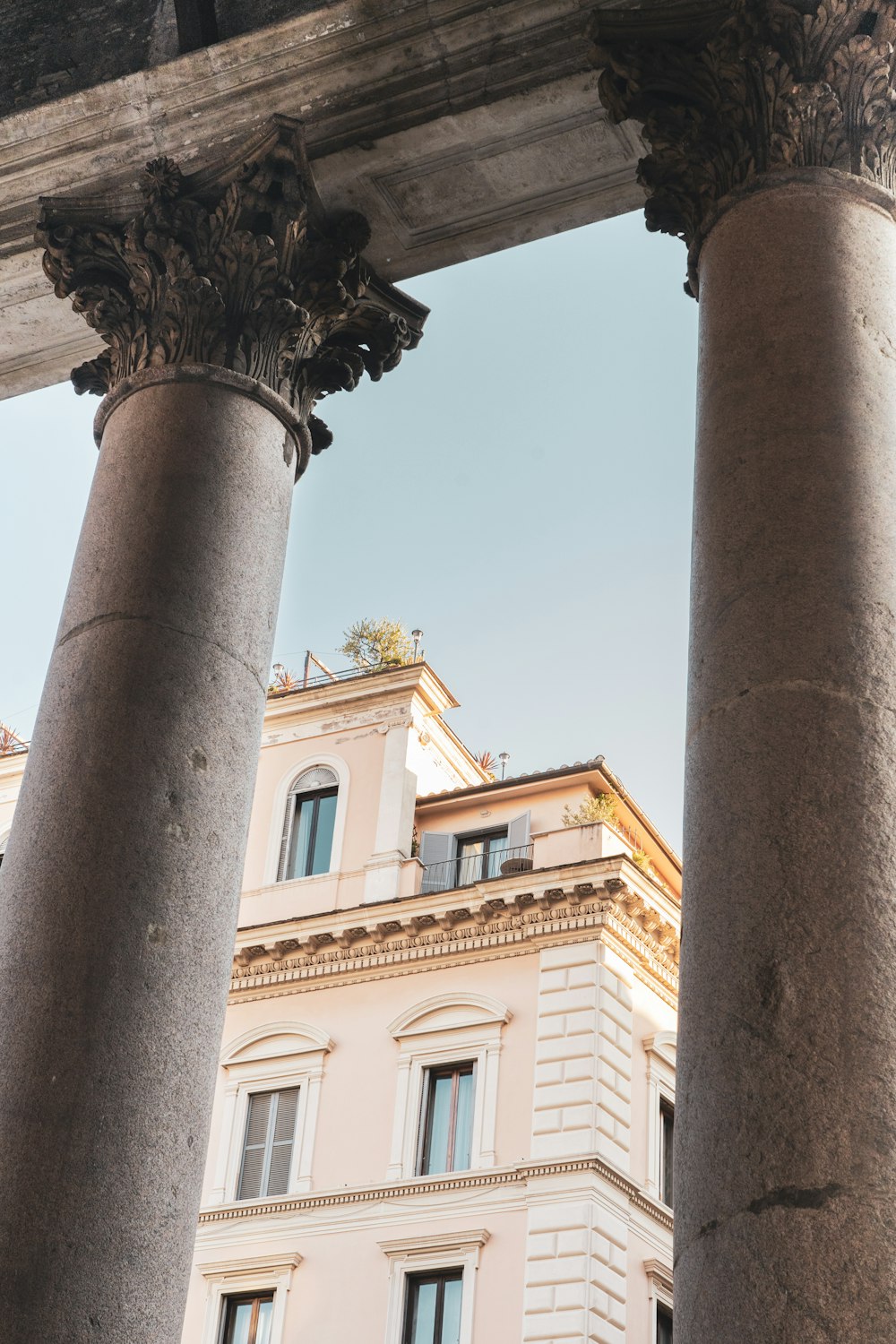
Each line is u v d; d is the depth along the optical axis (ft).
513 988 91.35
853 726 20.33
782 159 26.22
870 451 22.72
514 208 33.35
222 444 28.48
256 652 27.12
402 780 101.45
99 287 31.76
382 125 31.78
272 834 102.42
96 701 25.38
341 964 95.71
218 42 32.91
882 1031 18.15
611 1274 83.87
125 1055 22.80
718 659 21.59
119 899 23.75
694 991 19.45
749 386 23.71
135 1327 21.48
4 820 108.17
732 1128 18.03
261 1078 94.32
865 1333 16.30
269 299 30.60
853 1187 17.15
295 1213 89.76
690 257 27.55
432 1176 87.76
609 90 28.86
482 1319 83.46
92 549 27.22
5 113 35.55
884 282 24.77
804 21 26.86
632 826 101.55
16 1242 21.22
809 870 19.31
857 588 21.44
